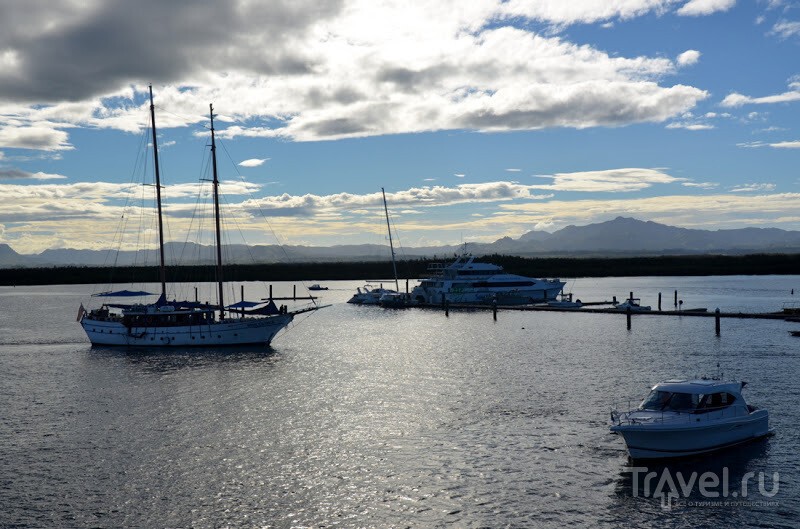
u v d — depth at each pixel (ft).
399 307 500.74
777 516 92.58
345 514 92.79
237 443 124.26
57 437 129.70
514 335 302.25
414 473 107.86
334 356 238.27
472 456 115.96
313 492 100.32
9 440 127.75
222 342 264.93
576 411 146.30
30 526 89.15
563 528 88.94
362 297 552.00
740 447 119.96
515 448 120.16
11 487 102.78
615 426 111.34
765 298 536.42
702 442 114.73
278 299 648.38
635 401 155.53
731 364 208.44
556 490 101.19
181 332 265.34
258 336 267.80
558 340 279.69
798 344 256.93
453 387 174.19
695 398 118.32
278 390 173.27
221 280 281.13
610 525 89.86
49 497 98.84
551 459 114.42
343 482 104.17
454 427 134.00
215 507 95.04
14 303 602.85
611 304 476.54
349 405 154.20
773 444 121.70
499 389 170.91
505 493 99.96
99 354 251.60
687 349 245.45
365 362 221.87
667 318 378.53
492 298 475.72
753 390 166.61
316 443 123.75
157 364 223.51
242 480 105.19
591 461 113.50
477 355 235.20
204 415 146.10
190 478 106.11
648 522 90.79
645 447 111.65
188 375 199.72
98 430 134.51
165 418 143.95
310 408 151.53
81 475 107.86
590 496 99.09
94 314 281.13
